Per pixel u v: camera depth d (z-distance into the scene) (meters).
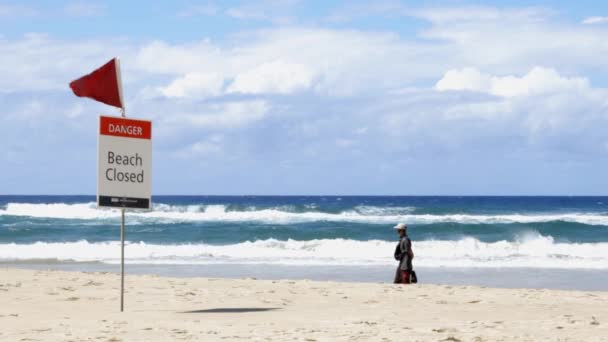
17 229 43.62
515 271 23.25
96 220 51.22
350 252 30.62
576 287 19.09
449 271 23.25
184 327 9.70
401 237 17.45
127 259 27.83
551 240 36.62
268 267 24.64
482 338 8.70
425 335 8.91
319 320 10.65
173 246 32.53
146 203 11.24
